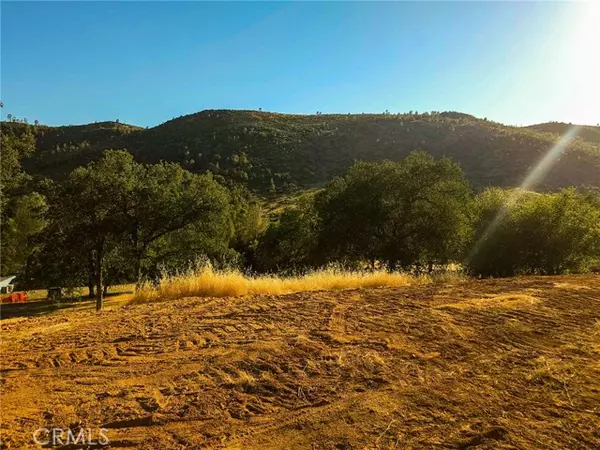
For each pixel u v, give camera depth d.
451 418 2.71
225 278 7.96
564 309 5.53
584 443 2.39
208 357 3.89
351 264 22.22
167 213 19.08
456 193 20.75
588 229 16.34
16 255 30.80
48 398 3.08
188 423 2.71
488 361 3.71
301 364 3.68
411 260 20.42
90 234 17.59
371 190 21.50
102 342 4.44
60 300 24.12
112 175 18.14
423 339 4.34
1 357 4.02
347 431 2.56
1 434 2.57
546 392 3.08
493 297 6.32
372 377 3.39
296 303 6.27
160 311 6.00
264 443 2.45
